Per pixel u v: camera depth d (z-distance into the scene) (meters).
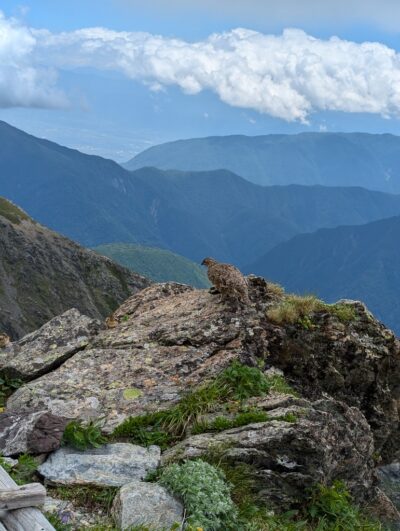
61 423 9.71
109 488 8.75
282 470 9.59
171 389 11.76
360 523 10.04
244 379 11.71
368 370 14.67
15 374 13.28
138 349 13.43
